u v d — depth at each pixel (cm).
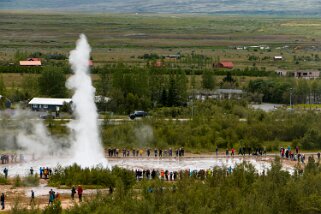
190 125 19600
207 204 10506
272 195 10888
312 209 10525
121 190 11106
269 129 19450
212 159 16950
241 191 11362
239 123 19875
